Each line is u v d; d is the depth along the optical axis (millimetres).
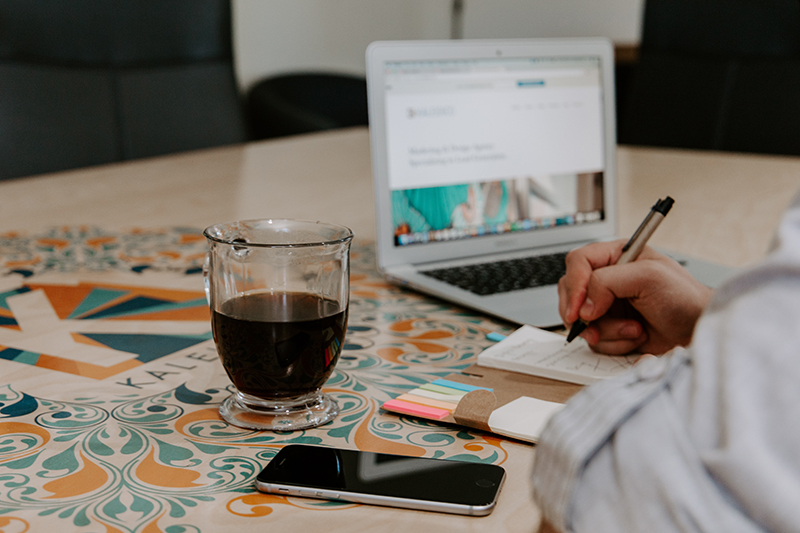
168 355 645
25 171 1856
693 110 2371
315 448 472
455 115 924
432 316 772
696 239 1075
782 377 272
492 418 518
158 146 2094
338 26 3852
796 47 2270
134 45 2074
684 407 300
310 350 513
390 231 880
